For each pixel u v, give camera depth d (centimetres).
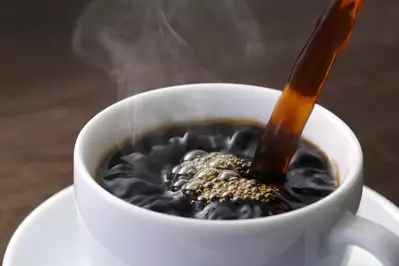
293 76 30
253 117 35
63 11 58
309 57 29
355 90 50
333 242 28
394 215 36
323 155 33
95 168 32
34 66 52
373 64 53
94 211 29
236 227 27
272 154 31
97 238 29
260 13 58
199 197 30
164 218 27
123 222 28
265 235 27
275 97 34
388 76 51
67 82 50
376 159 43
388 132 46
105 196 28
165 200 30
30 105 48
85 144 31
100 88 49
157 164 32
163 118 34
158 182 31
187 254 28
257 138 34
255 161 31
